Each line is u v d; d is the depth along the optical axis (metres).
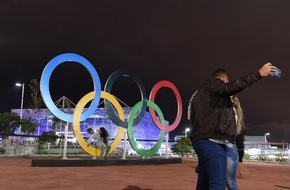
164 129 13.57
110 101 11.73
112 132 39.97
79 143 10.58
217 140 2.66
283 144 19.09
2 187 5.37
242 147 6.11
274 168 13.12
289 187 6.69
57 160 9.80
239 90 2.58
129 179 7.09
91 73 11.16
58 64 10.42
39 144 18.27
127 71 12.48
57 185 5.76
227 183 3.46
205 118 2.71
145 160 12.23
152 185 6.19
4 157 14.65
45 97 10.02
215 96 2.73
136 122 12.49
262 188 6.39
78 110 10.65
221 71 3.13
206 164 2.67
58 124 24.14
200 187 2.90
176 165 12.58
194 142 2.77
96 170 9.09
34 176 7.04
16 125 21.28
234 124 2.78
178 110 14.30
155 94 13.51
